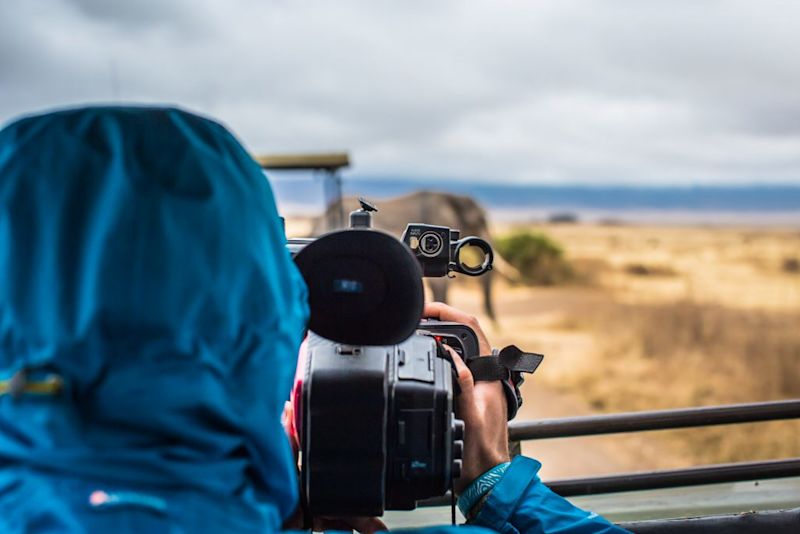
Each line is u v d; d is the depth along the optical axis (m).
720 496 2.52
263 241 0.81
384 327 1.01
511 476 1.14
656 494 2.54
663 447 10.85
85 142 0.80
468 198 19.95
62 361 0.74
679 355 20.25
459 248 1.44
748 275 42.88
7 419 0.74
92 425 0.74
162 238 0.76
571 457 9.70
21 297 0.76
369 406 1.12
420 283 1.01
